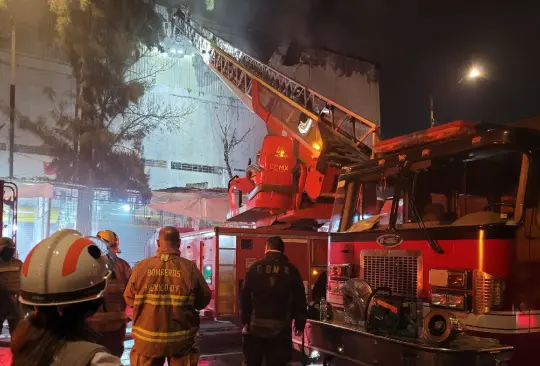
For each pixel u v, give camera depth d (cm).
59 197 1641
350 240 530
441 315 372
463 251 405
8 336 830
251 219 1043
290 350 464
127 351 719
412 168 487
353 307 468
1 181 852
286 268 467
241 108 2294
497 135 415
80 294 161
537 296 399
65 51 1661
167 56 2100
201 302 414
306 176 870
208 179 2159
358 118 903
